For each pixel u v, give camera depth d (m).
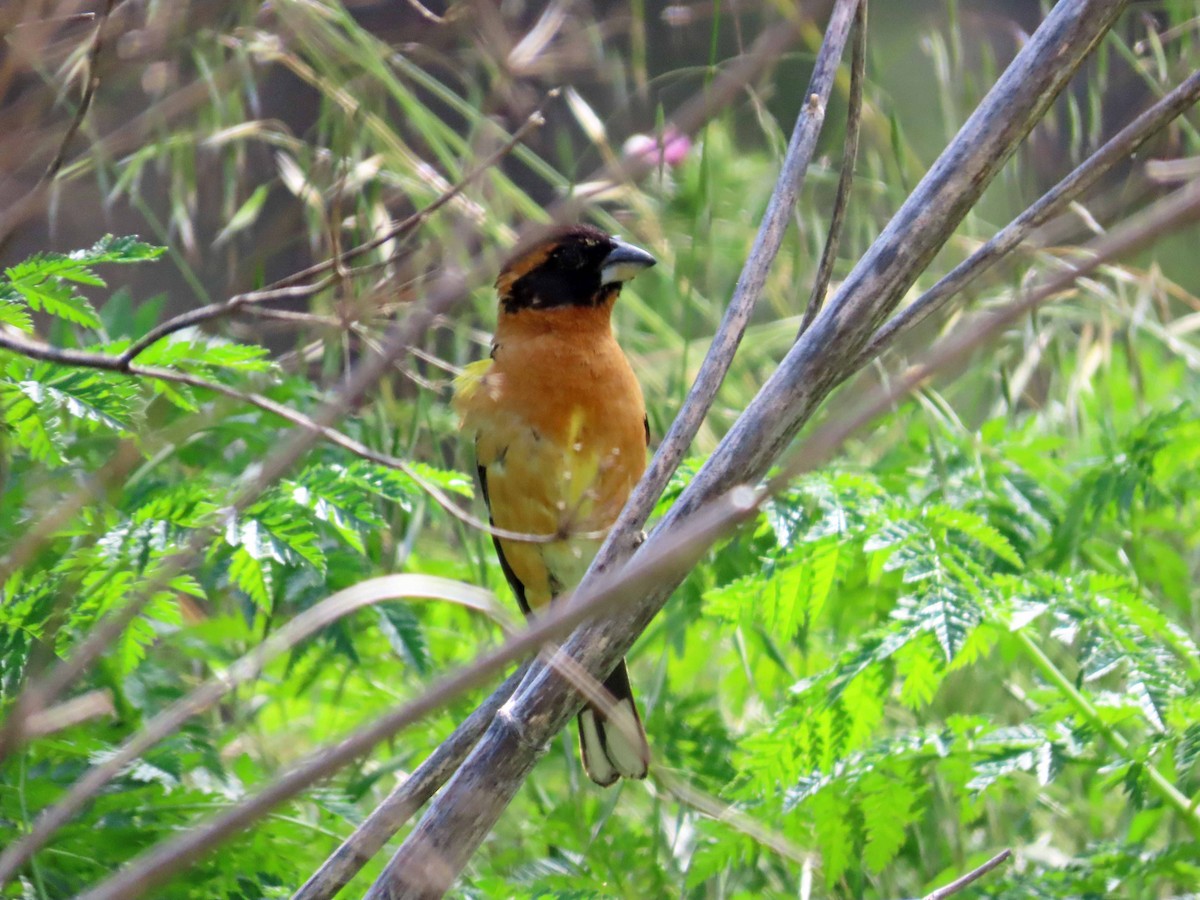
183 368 6.68
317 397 8.57
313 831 7.62
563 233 9.34
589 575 5.55
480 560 9.44
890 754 7.48
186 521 6.54
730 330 5.84
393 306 6.50
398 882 5.33
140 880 3.34
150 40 7.97
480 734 5.89
